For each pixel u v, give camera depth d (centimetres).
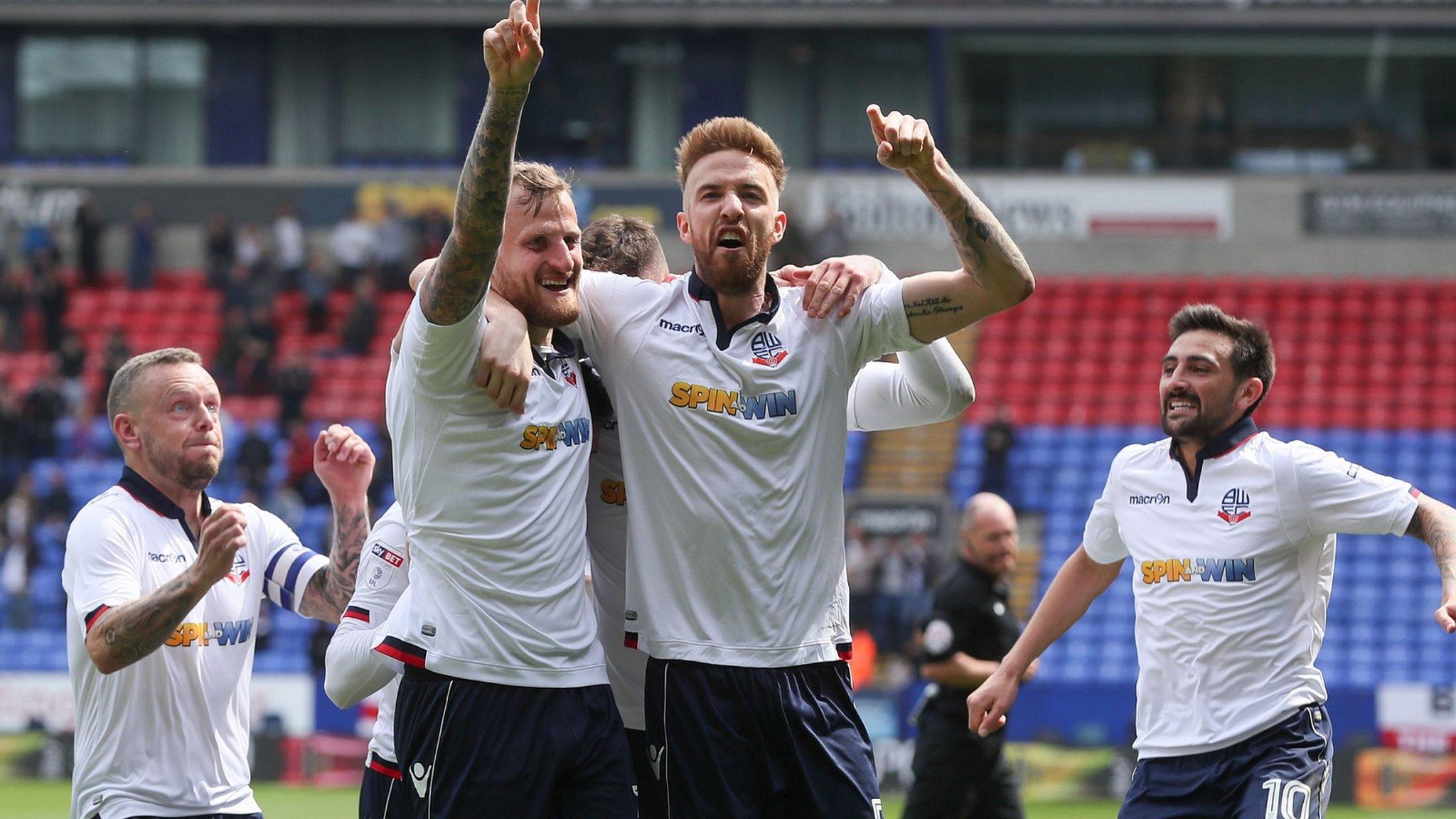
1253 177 4750
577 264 862
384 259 4609
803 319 894
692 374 874
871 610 3266
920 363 926
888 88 5012
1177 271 4756
